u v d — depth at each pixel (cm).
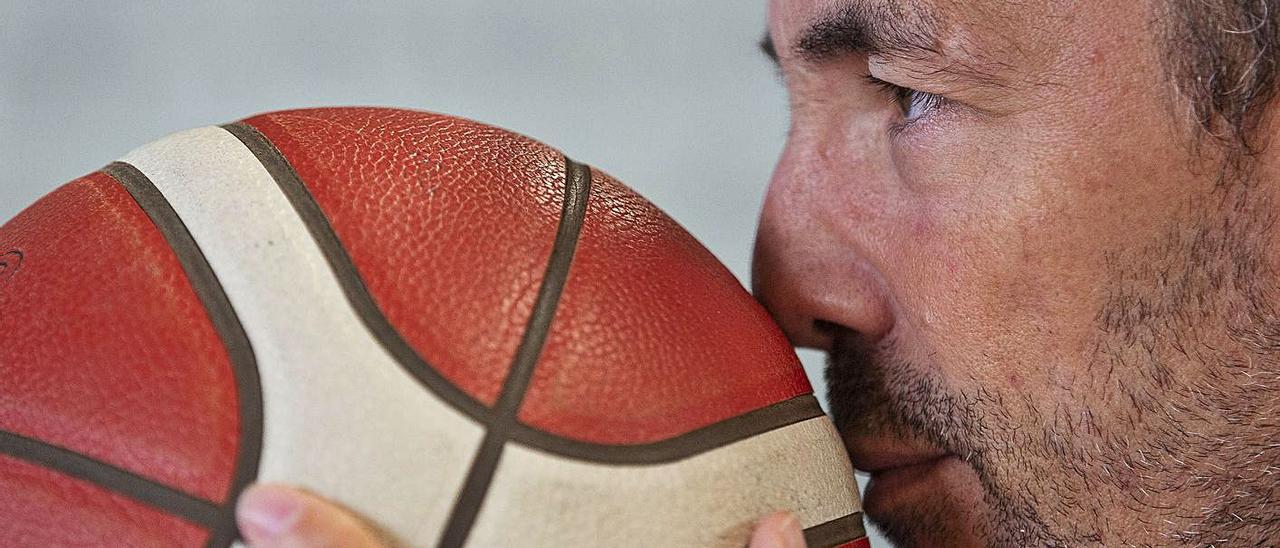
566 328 58
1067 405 70
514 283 58
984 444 71
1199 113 66
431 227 59
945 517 75
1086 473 70
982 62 67
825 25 73
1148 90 66
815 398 68
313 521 52
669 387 59
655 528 56
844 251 76
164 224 60
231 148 63
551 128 208
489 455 54
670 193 207
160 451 54
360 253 58
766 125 207
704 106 208
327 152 62
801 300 77
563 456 55
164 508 54
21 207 205
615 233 64
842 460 67
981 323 70
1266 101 66
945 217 70
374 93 207
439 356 55
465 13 207
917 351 73
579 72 208
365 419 54
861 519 67
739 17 207
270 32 207
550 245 61
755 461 60
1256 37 66
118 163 66
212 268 58
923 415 73
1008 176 68
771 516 60
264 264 57
